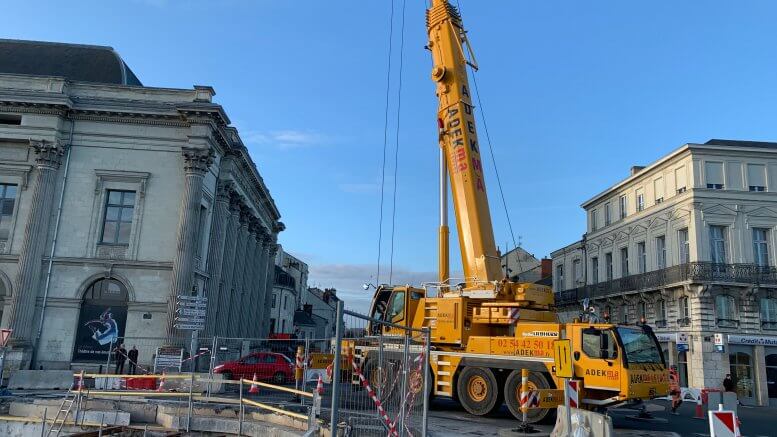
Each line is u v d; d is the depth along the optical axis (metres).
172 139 29.62
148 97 29.75
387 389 10.66
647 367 13.26
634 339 13.38
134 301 27.81
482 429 12.88
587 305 14.90
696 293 31.50
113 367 26.91
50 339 27.22
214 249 33.12
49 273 27.88
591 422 9.91
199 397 15.54
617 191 42.31
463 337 15.27
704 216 32.25
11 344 26.09
